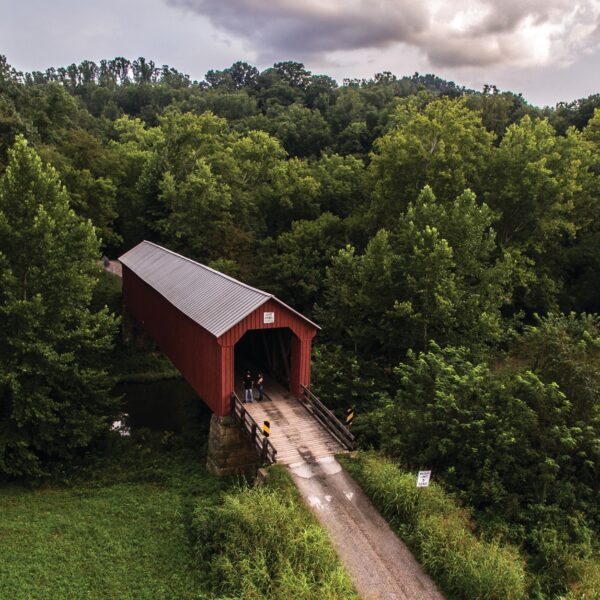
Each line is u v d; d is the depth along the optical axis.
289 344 23.84
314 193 45.91
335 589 13.13
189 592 14.65
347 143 69.25
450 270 28.48
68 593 14.76
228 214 43.09
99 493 20.89
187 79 185.25
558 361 18.97
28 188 22.80
